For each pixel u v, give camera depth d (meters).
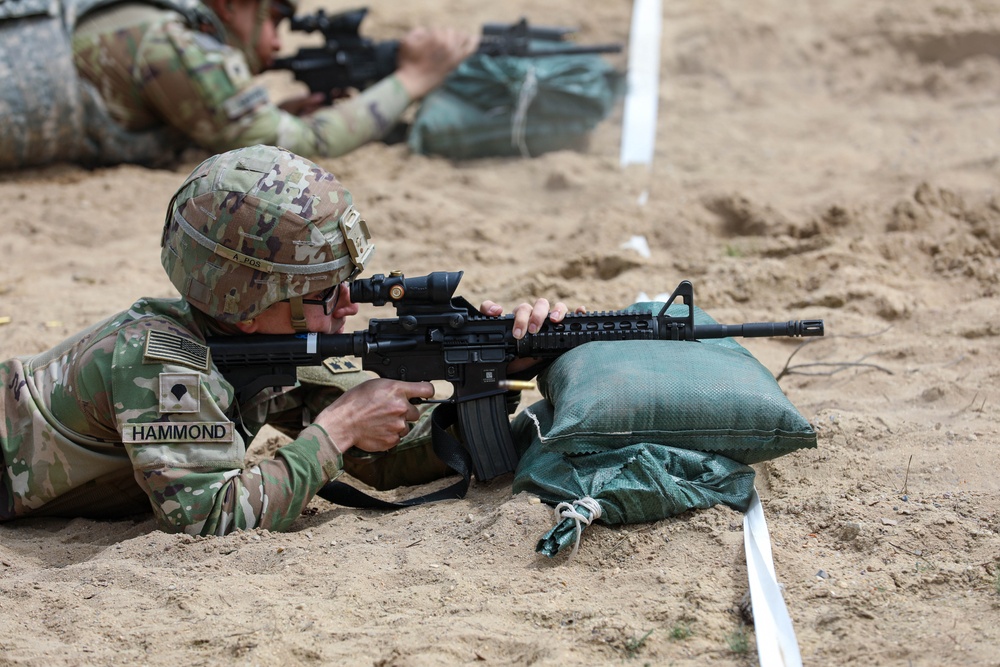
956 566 8.67
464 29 34.66
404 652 7.79
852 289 16.16
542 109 24.86
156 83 22.11
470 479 11.30
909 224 18.56
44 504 10.66
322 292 10.30
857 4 34.91
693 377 9.70
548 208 21.66
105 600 8.79
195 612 8.57
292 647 7.94
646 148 25.33
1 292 17.83
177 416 9.81
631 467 9.47
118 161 23.70
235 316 9.94
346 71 24.75
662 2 35.66
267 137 22.53
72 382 10.24
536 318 10.38
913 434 11.33
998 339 14.50
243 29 23.52
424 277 10.43
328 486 10.90
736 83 31.31
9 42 22.09
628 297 16.73
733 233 19.58
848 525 9.36
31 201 21.66
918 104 29.78
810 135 27.03
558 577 8.96
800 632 7.99
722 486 9.70
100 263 19.03
